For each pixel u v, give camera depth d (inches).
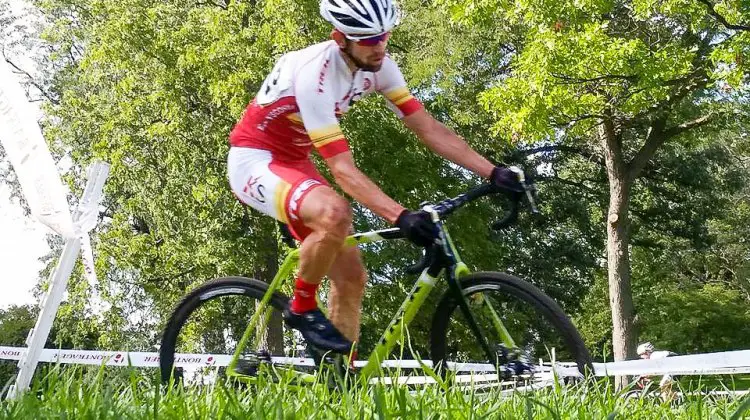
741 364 199.2
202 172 585.0
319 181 127.3
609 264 573.6
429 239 116.3
